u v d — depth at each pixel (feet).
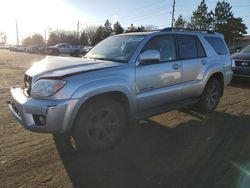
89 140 13.89
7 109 21.72
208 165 13.33
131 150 14.85
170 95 17.80
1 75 42.78
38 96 13.06
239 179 12.08
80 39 280.72
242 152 14.76
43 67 14.33
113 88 14.20
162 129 18.04
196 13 203.72
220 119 20.34
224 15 203.00
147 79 16.05
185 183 11.78
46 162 13.37
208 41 21.54
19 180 11.82
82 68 14.01
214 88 22.07
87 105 13.75
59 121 12.77
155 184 11.71
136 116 15.98
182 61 18.57
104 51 17.33
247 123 19.51
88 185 11.59
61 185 11.55
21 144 15.26
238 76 35.68
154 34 17.15
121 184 11.70
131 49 16.16
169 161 13.70
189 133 17.42
